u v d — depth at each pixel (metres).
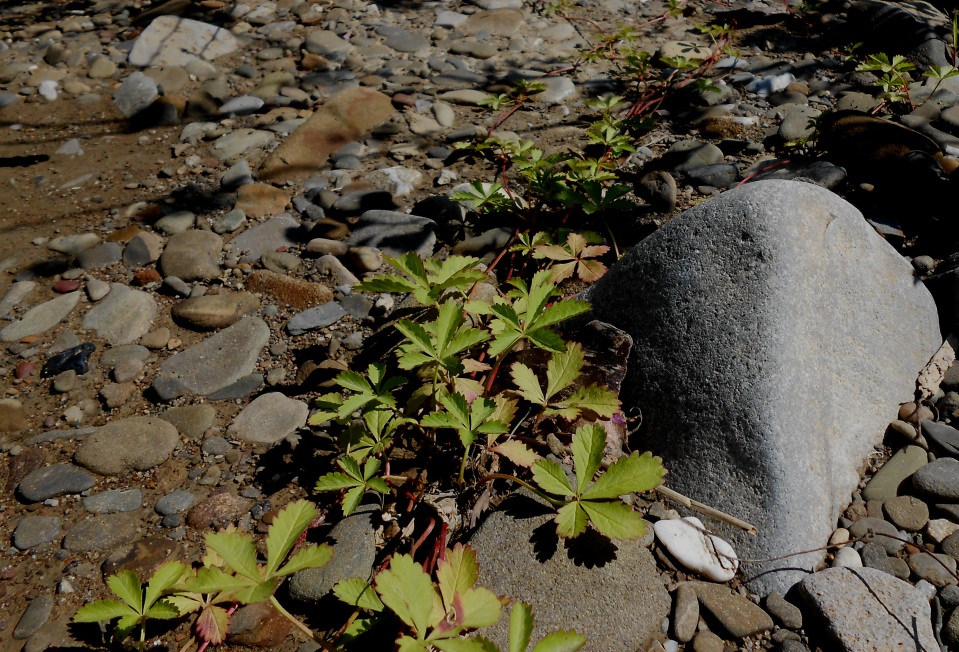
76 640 0.53
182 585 0.49
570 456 0.58
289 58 0.96
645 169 0.80
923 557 0.53
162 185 0.80
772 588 0.53
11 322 0.69
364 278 0.71
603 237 0.72
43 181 0.81
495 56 0.97
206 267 0.72
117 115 0.89
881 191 0.74
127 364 0.66
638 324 0.60
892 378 0.60
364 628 0.50
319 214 0.76
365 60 0.96
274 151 0.82
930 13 0.98
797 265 0.57
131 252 0.74
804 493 0.54
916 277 0.63
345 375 0.56
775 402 0.55
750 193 0.59
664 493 0.56
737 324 0.56
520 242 0.72
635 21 1.04
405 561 0.48
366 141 0.84
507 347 0.57
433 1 1.09
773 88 0.88
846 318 0.59
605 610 0.52
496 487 0.56
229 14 1.05
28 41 1.00
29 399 0.64
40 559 0.56
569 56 0.96
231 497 0.58
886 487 0.56
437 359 0.56
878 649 0.49
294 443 0.61
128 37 1.00
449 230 0.74
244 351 0.67
